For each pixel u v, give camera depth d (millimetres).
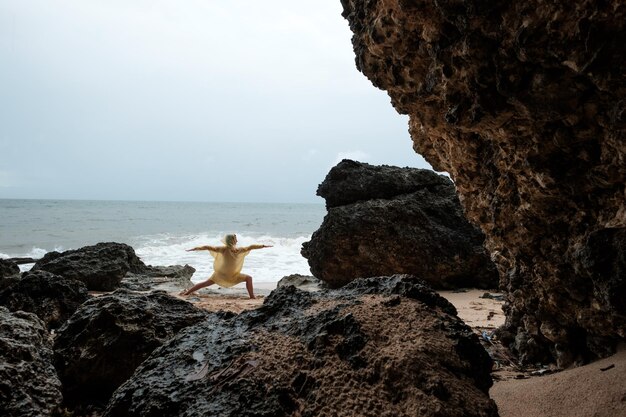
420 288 2982
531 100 2873
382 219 10875
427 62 3812
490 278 10672
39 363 3416
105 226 38438
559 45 2486
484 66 2994
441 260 10586
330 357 2365
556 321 4027
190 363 2600
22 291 6852
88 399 3955
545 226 3697
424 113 4445
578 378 3285
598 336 3605
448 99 3541
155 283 11734
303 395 2205
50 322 6562
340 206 11820
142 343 4059
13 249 23469
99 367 3939
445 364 2305
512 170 3732
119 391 2555
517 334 4820
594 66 2396
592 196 3195
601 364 3389
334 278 11211
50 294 6949
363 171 12336
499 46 2857
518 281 4441
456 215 11344
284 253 19734
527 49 2625
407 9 3309
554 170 3240
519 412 3148
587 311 3562
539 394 3293
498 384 3840
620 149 2684
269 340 2619
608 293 2861
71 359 3930
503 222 4184
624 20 2199
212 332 2932
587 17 2297
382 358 2281
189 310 4629
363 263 10914
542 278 3932
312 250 11680
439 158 5469
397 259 10703
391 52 4012
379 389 2168
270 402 2154
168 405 2285
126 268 11688
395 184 11844
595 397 2939
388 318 2617
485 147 4258
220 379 2346
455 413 2043
